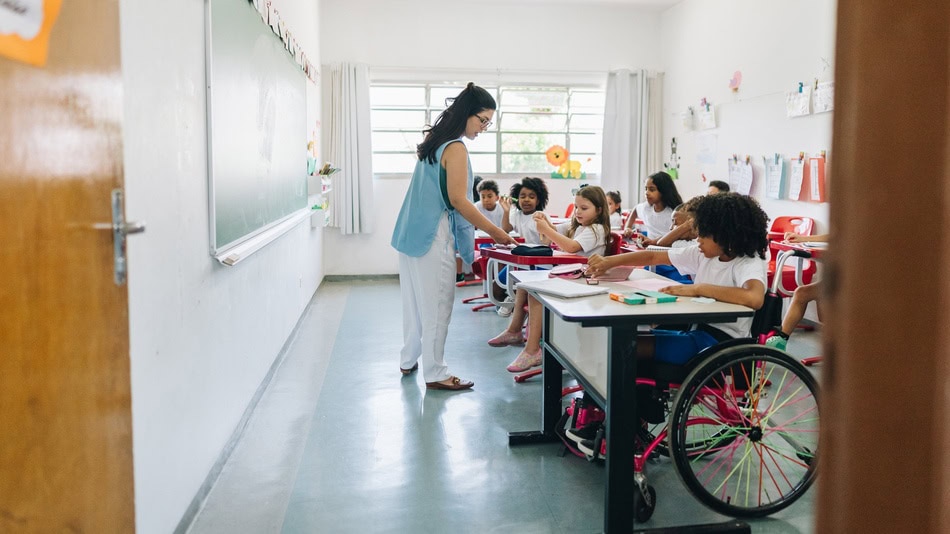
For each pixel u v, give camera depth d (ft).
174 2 6.83
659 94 25.32
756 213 7.51
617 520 6.64
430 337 11.40
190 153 7.34
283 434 9.61
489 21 24.45
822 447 1.44
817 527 1.47
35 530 3.38
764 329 7.18
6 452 3.09
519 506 7.45
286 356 13.83
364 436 9.50
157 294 6.19
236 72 9.31
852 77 1.35
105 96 4.35
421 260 11.22
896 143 1.30
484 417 10.22
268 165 11.69
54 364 3.60
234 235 9.10
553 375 9.15
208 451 7.85
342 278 24.45
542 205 16.37
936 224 1.27
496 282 15.85
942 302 1.27
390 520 7.14
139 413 5.67
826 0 16.33
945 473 1.31
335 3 23.65
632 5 24.56
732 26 20.54
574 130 25.44
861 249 1.35
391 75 24.08
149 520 5.89
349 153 23.62
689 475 6.73
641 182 25.23
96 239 4.21
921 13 1.26
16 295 3.20
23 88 3.25
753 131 19.57
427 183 11.10
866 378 1.35
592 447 8.01
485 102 11.07
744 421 7.09
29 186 3.32
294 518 7.18
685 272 8.47
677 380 7.03
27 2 3.27
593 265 8.54
